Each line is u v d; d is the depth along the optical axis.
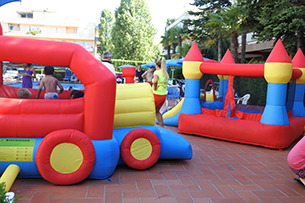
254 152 5.52
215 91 7.04
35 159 3.30
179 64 15.64
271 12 11.54
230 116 6.42
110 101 3.51
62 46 3.42
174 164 4.52
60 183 3.32
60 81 3.72
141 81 12.55
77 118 3.47
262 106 6.46
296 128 6.17
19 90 3.70
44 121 3.39
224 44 23.44
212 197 3.28
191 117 6.72
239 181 3.88
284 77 5.52
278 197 3.39
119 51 40.34
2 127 3.32
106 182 3.55
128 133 4.00
